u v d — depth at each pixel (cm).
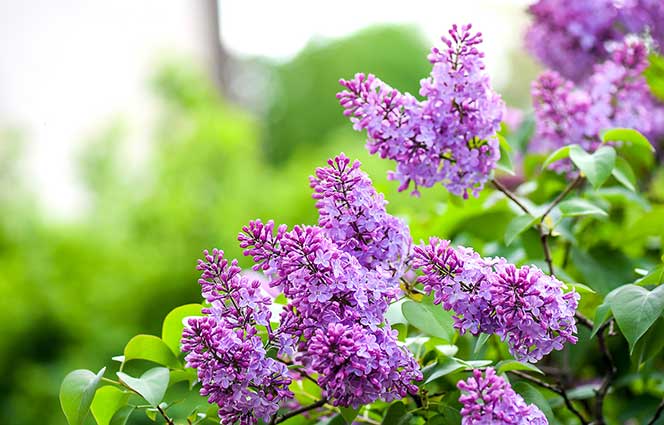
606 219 139
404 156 112
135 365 228
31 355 278
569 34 163
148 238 324
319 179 104
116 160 374
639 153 138
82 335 281
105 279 297
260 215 309
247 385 98
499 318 100
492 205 141
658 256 147
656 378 131
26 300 281
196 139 344
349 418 103
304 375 108
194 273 302
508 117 161
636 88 136
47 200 445
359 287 99
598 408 122
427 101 111
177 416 196
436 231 144
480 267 100
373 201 104
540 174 141
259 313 100
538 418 96
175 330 111
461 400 93
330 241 100
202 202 327
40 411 267
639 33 160
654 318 103
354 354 95
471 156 113
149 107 548
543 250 131
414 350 113
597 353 145
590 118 133
